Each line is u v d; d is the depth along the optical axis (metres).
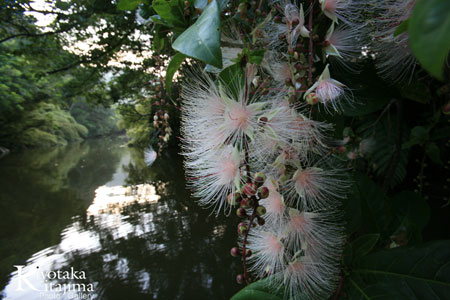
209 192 0.74
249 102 0.67
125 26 5.49
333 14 0.72
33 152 22.98
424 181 2.67
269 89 0.67
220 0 0.73
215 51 0.50
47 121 28.09
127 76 7.52
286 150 0.66
